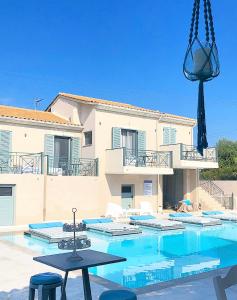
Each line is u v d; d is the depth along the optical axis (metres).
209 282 7.68
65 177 19.91
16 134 20.30
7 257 10.84
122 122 23.11
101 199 21.91
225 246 14.62
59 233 14.32
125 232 16.20
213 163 25.70
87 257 5.16
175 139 26.62
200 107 3.68
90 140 22.38
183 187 26.44
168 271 10.49
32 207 18.53
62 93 24.39
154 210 24.42
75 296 6.92
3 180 17.67
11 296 7.09
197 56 3.61
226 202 27.66
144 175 24.03
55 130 21.81
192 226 19.33
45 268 9.45
